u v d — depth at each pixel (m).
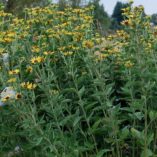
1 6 3.62
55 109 2.56
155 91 2.79
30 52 2.97
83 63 2.94
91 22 3.24
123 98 2.69
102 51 3.03
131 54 2.94
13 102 2.49
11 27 3.33
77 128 2.71
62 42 3.07
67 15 3.43
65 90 2.68
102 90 2.60
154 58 2.82
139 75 2.70
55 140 2.46
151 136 2.46
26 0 8.16
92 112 2.61
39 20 3.38
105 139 2.59
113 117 2.56
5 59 2.89
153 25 3.27
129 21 2.80
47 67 2.76
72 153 2.49
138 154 2.75
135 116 2.59
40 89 2.80
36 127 2.45
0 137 2.82
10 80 2.51
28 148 2.72
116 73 3.02
